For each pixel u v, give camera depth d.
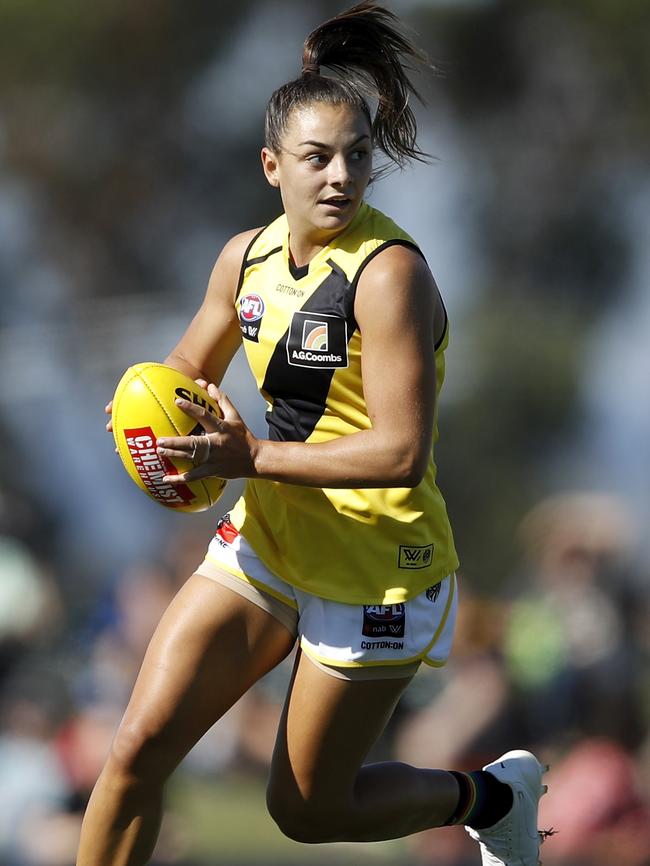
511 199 79.06
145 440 12.59
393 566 13.12
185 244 78.69
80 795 25.08
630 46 75.31
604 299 81.31
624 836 23.97
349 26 13.26
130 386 12.70
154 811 13.02
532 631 26.20
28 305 78.06
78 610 38.41
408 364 12.12
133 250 78.38
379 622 13.05
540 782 14.92
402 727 27.48
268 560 13.27
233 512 13.73
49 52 76.12
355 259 12.34
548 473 79.88
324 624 13.10
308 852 26.39
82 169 77.69
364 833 13.76
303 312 12.51
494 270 81.69
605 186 78.88
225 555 13.46
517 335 80.25
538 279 81.56
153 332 77.00
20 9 75.25
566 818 24.16
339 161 12.10
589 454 80.44
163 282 78.62
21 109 76.94
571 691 25.70
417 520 13.17
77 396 75.88
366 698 13.13
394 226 12.62
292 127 12.21
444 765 25.12
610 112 77.31
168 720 12.88
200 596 13.30
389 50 13.38
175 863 25.53
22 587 33.34
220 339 13.62
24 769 24.95
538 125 77.25
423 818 14.09
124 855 12.96
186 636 13.11
